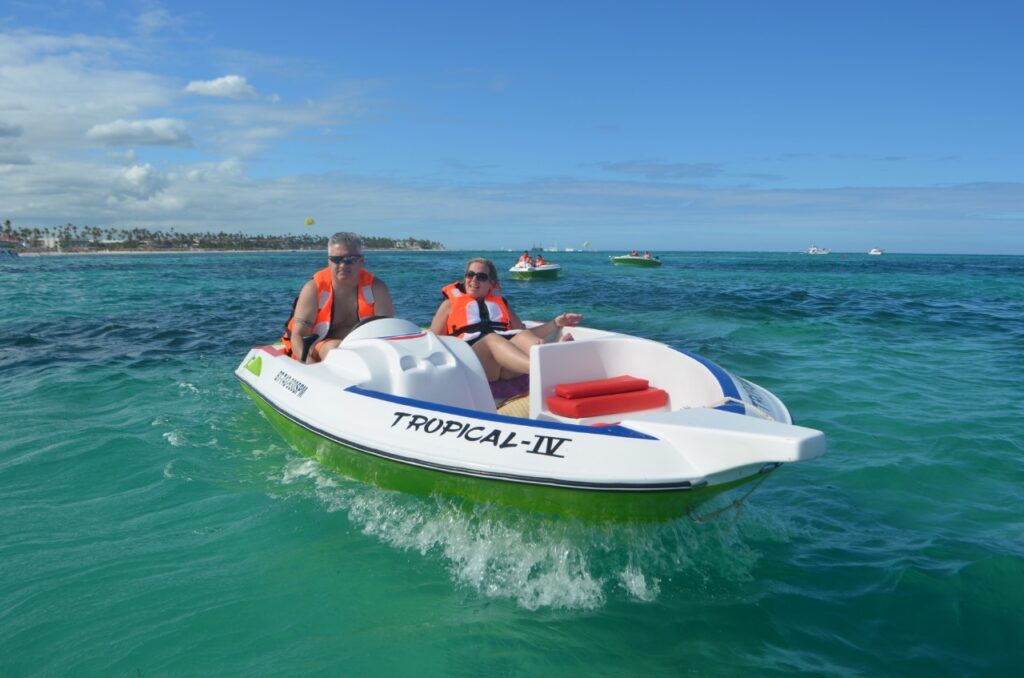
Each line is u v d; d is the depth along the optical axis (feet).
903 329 35.17
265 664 7.80
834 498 12.54
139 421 17.48
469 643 8.20
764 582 9.58
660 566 9.95
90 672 7.68
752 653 8.05
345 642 8.21
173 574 9.75
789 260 248.52
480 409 12.92
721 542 10.69
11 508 12.05
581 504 9.34
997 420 17.25
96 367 24.94
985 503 12.28
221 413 18.38
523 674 7.67
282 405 13.66
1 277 94.84
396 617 8.73
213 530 11.14
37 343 30.63
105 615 8.74
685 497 9.21
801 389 20.72
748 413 10.44
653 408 12.50
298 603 9.02
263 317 42.14
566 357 12.96
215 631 8.41
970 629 8.45
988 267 153.48
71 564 10.03
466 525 10.65
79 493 12.75
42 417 17.92
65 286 73.82
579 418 11.79
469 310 14.92
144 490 12.84
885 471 13.80
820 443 8.34
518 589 9.36
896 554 10.33
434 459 10.05
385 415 11.33
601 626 8.56
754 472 9.34
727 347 28.99
